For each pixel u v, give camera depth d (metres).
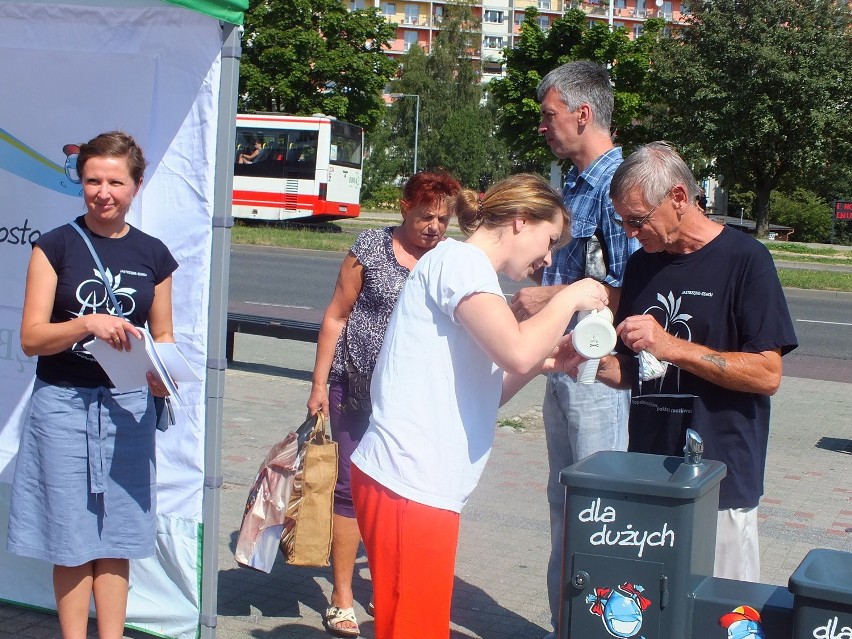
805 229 51.41
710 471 2.47
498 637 4.01
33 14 3.78
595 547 2.42
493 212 2.60
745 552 3.03
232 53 3.46
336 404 4.05
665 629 2.37
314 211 31.20
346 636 3.96
